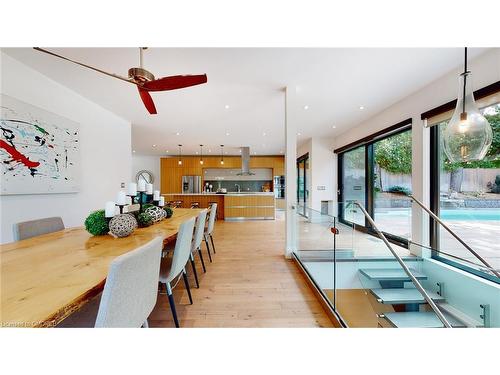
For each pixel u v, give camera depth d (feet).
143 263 3.15
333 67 8.17
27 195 8.25
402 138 12.48
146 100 7.05
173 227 6.98
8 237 7.54
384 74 8.70
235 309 6.49
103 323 2.65
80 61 7.74
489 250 7.68
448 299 8.31
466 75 4.47
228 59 7.63
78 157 10.64
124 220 5.54
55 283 2.94
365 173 15.70
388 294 8.93
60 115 9.62
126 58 7.54
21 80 7.98
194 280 8.46
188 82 5.92
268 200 24.85
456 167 8.91
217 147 23.89
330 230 8.66
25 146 8.02
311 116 13.99
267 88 9.98
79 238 5.49
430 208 9.78
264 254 11.78
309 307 6.64
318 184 20.02
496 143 7.45
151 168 29.91
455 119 4.60
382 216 14.28
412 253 10.09
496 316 6.91
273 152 26.91
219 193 25.09
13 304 2.41
